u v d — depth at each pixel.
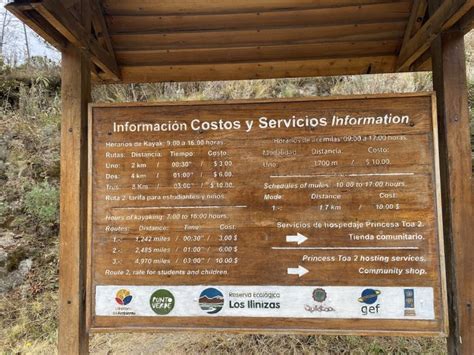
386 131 2.21
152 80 3.38
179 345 3.64
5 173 4.88
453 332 2.12
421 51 2.63
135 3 2.75
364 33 2.99
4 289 4.23
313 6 2.78
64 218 2.30
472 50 5.86
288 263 2.21
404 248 2.15
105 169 2.31
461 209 2.13
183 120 2.32
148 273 2.26
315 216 2.22
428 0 2.46
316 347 3.53
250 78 3.40
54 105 5.62
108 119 2.33
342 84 5.58
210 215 2.27
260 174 2.26
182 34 2.99
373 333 2.12
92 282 2.26
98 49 2.69
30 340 3.76
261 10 2.81
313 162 2.24
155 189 2.30
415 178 2.17
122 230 2.29
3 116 5.42
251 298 2.21
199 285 2.24
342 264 2.18
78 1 2.33
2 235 4.49
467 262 2.11
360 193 2.20
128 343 3.68
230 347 3.60
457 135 2.17
